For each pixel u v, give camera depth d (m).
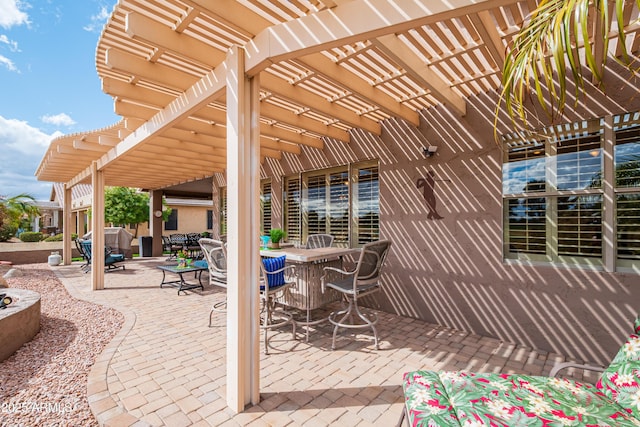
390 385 2.54
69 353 3.13
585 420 1.45
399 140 4.42
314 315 4.41
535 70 1.27
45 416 2.14
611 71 2.90
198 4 1.94
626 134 2.89
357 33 1.81
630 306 2.82
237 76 2.28
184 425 2.04
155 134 3.97
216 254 3.55
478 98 3.68
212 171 8.27
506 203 3.60
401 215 4.39
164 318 4.24
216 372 2.74
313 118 4.39
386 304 4.55
